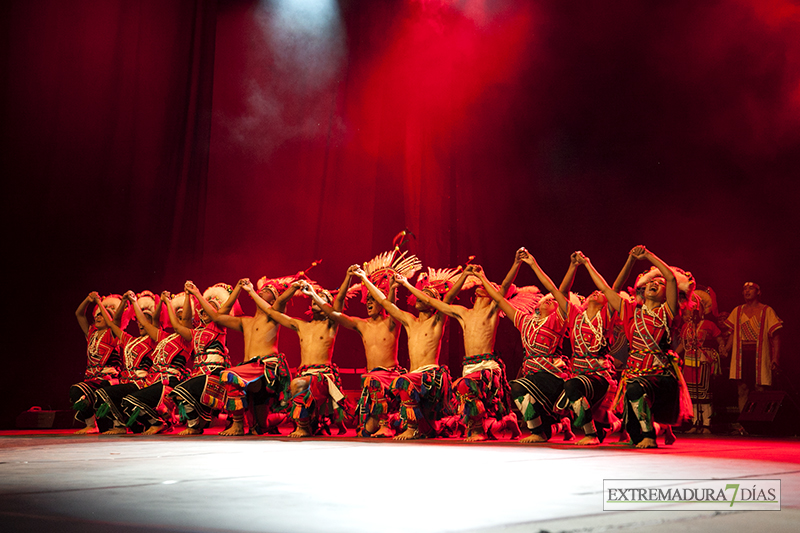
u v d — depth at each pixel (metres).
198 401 7.29
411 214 11.61
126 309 8.21
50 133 10.34
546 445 5.71
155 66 11.15
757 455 4.60
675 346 8.39
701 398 8.30
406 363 11.27
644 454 4.66
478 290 6.73
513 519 2.19
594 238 11.55
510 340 11.04
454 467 3.73
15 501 2.59
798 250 10.62
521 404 6.09
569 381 5.79
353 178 11.90
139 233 10.87
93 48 10.71
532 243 11.62
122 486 2.99
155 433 7.57
